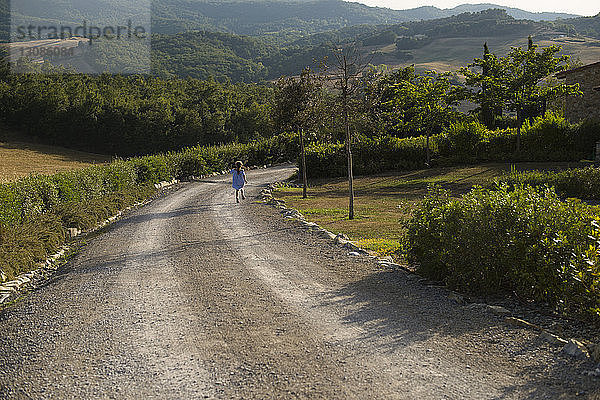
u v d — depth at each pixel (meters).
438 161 30.69
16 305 7.42
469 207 6.91
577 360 4.20
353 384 4.02
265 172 38.88
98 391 4.18
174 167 33.69
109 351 5.07
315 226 12.94
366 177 29.12
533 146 29.02
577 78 31.89
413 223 7.84
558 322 5.27
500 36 189.50
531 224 6.02
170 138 69.50
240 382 4.18
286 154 47.53
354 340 5.01
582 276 5.12
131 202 21.55
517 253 6.08
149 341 5.27
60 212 15.38
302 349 4.83
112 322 6.01
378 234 11.66
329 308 6.12
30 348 5.38
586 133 27.14
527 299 6.12
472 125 31.12
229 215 16.44
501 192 6.98
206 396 3.97
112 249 11.45
